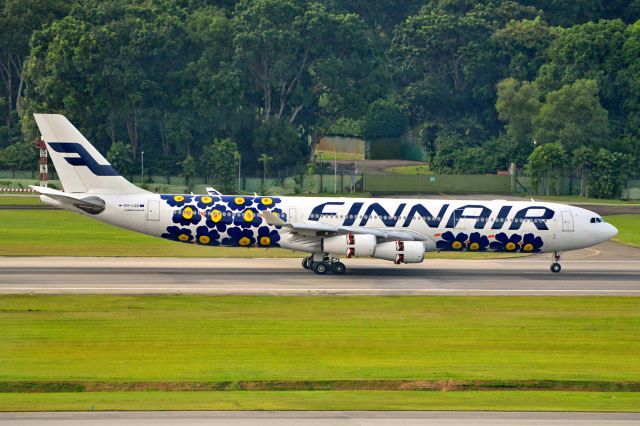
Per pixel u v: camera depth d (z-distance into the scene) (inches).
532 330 7362.2
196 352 6446.9
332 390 5605.3
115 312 7726.4
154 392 5477.4
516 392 5595.5
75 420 4756.4
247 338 6894.7
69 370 5905.5
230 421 4766.2
